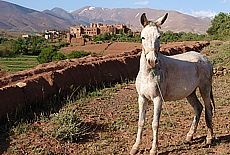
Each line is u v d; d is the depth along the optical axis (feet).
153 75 19.42
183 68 21.56
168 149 22.41
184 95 21.93
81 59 51.70
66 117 25.99
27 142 22.74
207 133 23.86
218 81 48.49
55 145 22.76
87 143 23.45
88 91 39.99
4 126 25.26
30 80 32.55
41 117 27.71
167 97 21.18
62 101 33.60
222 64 59.82
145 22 19.40
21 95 29.63
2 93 27.58
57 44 260.62
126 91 41.83
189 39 168.55
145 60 19.39
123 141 23.97
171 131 26.11
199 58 23.52
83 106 33.12
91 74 42.91
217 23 156.76
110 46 178.70
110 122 28.02
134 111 32.04
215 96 38.65
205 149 22.41
